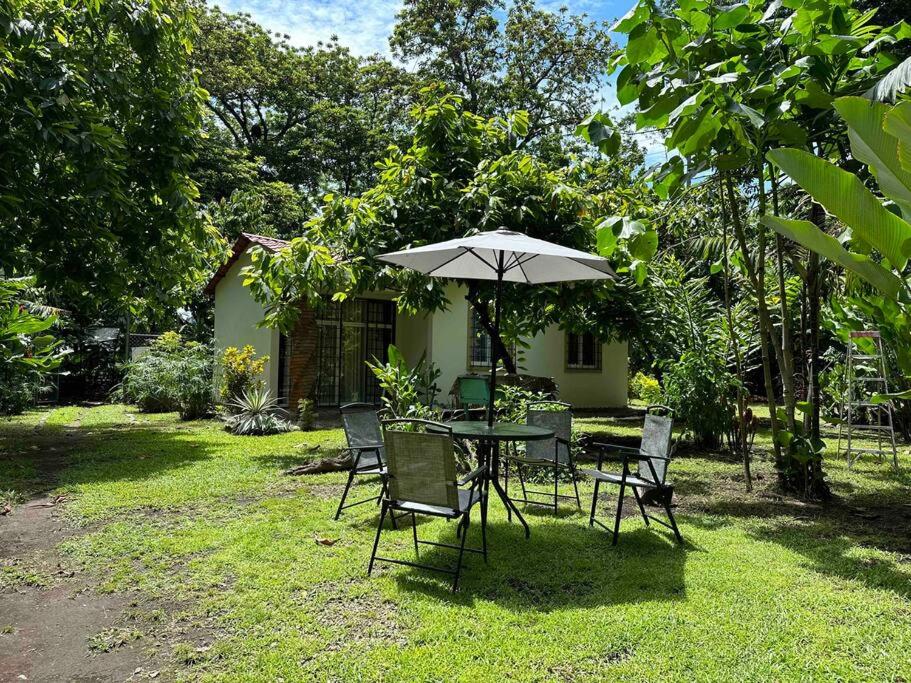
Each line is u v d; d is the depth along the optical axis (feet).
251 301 43.47
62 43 24.38
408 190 25.77
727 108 14.08
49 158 25.55
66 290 28.19
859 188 9.04
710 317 30.04
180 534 14.74
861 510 18.24
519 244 14.35
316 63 83.66
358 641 9.50
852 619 10.44
